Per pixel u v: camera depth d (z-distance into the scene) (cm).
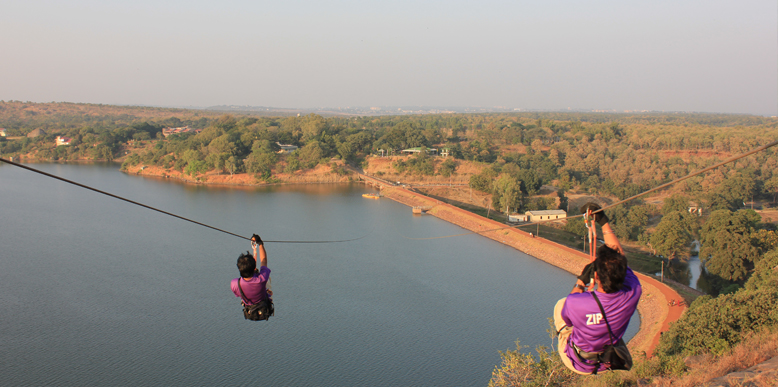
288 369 3959
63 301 5188
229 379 3788
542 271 6756
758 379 1294
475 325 4878
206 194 12356
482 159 16138
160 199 11475
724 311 2834
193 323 4778
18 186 12544
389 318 5022
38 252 6888
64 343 4272
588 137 18900
